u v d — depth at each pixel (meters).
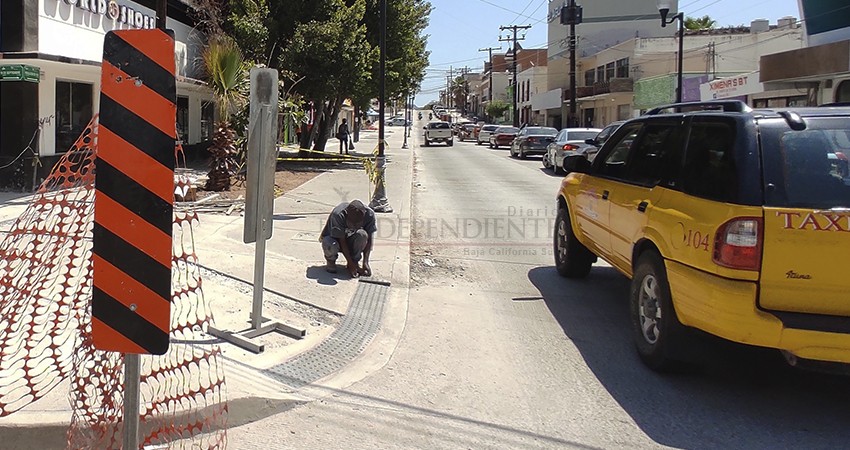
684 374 5.09
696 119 5.21
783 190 4.20
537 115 67.88
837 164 4.31
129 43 2.79
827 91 20.31
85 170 3.89
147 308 2.83
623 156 6.77
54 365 4.38
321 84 21.09
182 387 4.30
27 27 11.62
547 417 4.41
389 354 5.58
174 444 3.90
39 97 12.75
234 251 8.39
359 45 21.09
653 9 54.94
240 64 14.77
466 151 39.97
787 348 4.11
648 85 38.28
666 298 4.84
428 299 7.25
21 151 12.59
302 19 21.03
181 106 20.83
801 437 4.15
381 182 12.82
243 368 4.89
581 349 5.70
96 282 2.84
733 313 4.16
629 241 5.70
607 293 7.52
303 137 25.84
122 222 2.83
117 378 3.62
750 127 4.49
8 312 4.17
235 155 15.12
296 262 8.09
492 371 5.21
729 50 37.22
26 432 3.81
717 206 4.39
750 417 4.42
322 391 4.76
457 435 4.16
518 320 6.52
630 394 4.77
